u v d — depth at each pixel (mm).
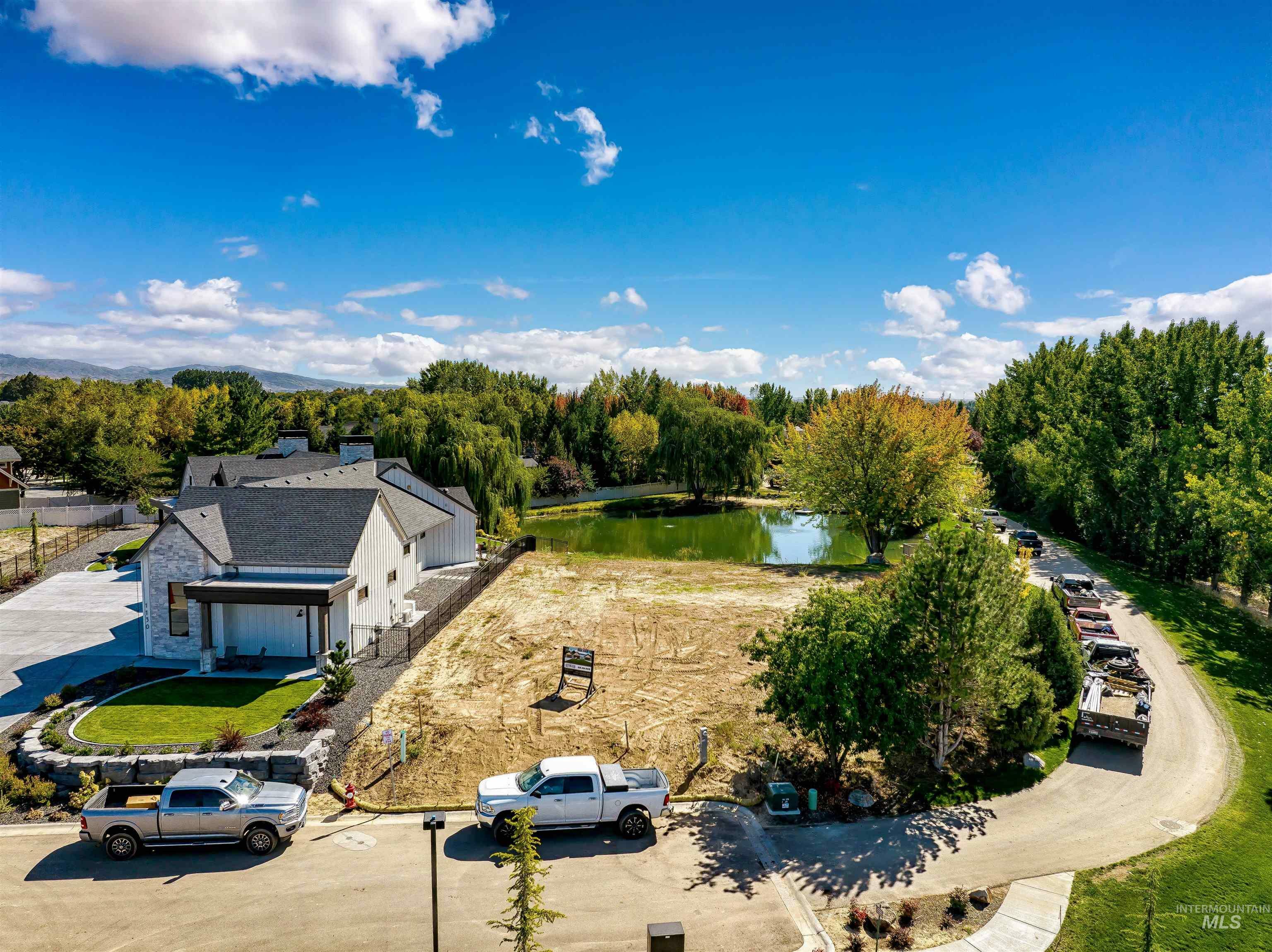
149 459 57906
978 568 18516
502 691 23719
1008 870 15492
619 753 20141
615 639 29422
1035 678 20281
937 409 50188
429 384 128000
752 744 20953
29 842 15594
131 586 34344
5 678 23078
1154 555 43594
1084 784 19344
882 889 14766
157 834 15086
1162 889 14797
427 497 41312
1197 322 56875
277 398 137875
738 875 15164
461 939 12828
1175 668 27781
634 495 93250
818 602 19875
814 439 51406
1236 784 19406
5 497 52000
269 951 12430
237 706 21016
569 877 14906
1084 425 53656
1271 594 35656
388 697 22766
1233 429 38500
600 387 141500
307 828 16484
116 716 20188
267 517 26828
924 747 20859
